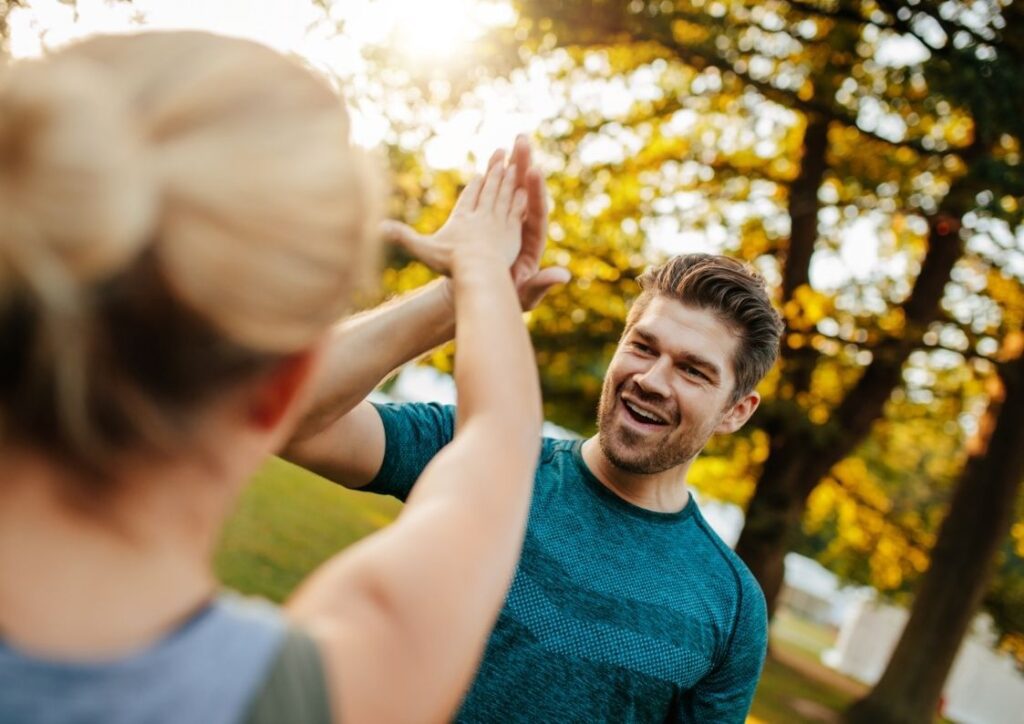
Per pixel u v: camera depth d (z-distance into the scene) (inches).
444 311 45.6
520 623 69.5
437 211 299.9
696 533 78.5
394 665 23.1
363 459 63.4
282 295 20.6
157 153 20.0
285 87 22.5
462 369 29.7
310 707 21.8
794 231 402.0
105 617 20.7
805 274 402.3
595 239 418.9
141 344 19.7
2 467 20.4
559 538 72.9
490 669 68.7
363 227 22.8
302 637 22.5
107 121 19.2
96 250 18.5
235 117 21.4
